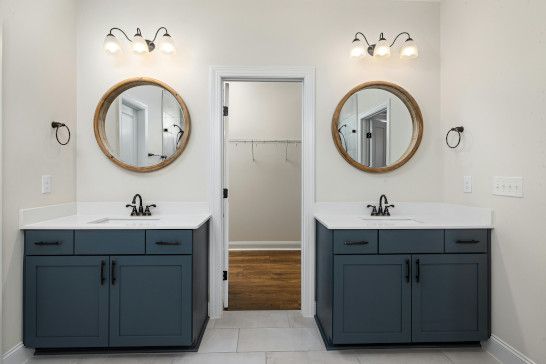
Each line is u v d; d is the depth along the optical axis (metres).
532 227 1.62
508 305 1.77
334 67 2.39
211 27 2.36
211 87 2.34
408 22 2.42
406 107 2.44
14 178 1.71
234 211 4.38
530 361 1.63
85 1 2.31
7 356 1.66
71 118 2.24
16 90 1.71
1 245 1.61
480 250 1.90
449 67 2.31
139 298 1.82
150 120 2.33
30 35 1.81
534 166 1.61
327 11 2.40
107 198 2.33
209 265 2.34
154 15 2.34
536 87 1.59
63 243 1.79
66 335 1.79
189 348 1.90
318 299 2.31
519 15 1.69
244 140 4.35
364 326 1.87
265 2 2.38
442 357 1.86
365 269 1.87
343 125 2.38
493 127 1.88
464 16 2.14
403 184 2.43
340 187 2.40
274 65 2.37
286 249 4.38
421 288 1.88
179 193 2.35
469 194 2.11
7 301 1.66
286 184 4.39
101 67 2.32
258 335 2.10
